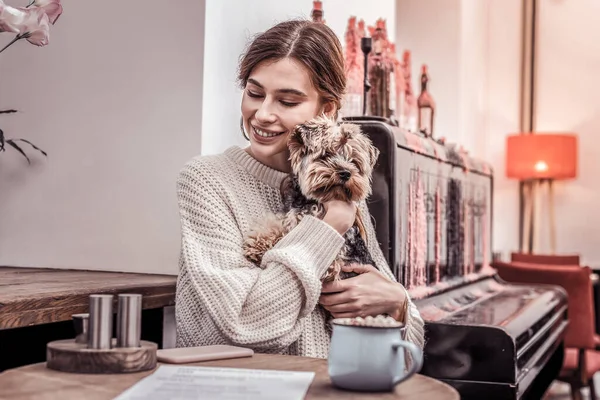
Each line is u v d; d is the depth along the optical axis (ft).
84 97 7.79
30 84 8.07
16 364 6.23
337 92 5.59
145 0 7.51
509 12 20.16
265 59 5.41
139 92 7.52
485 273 11.55
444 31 16.66
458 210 10.13
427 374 7.22
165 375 3.62
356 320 3.72
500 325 7.23
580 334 12.55
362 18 10.91
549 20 19.98
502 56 20.20
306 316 5.07
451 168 9.77
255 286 4.73
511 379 6.95
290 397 3.24
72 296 5.26
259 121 5.37
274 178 5.63
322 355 5.27
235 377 3.61
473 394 7.06
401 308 5.40
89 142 7.76
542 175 18.28
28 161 8.02
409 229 7.80
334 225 5.07
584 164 19.54
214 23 7.37
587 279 12.75
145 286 6.03
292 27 5.52
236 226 5.38
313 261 4.83
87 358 3.65
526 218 19.83
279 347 4.83
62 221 7.89
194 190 5.39
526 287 12.03
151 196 7.44
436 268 9.03
